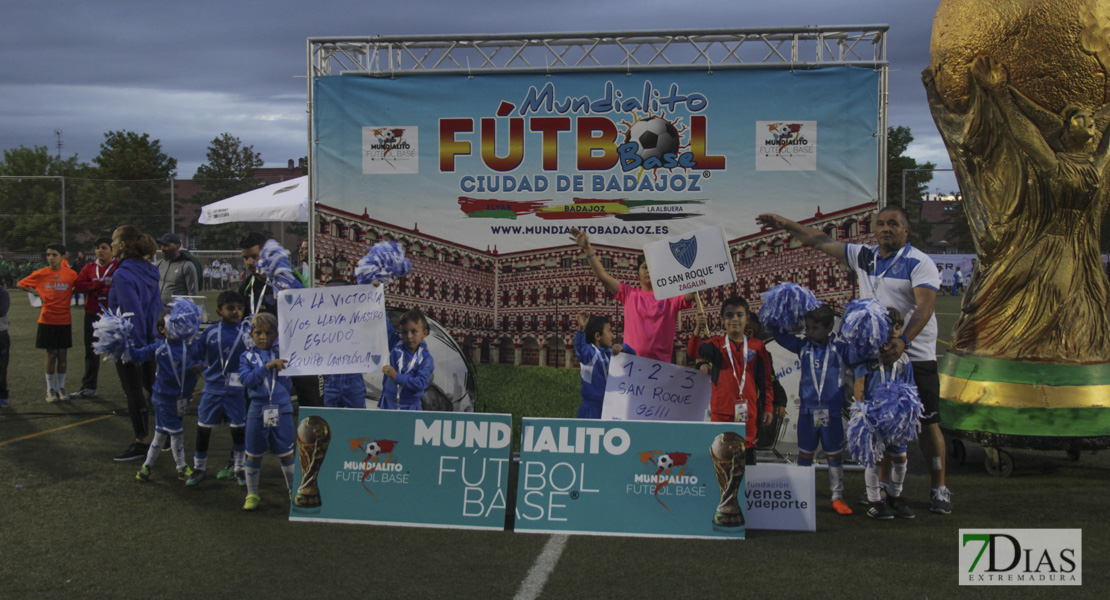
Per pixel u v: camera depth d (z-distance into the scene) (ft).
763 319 17.72
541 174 21.52
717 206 21.07
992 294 21.25
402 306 22.15
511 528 16.28
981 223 21.48
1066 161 20.12
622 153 21.25
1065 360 20.34
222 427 27.02
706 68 20.84
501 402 22.06
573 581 13.38
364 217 22.11
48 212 91.61
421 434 16.61
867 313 16.07
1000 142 20.83
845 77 20.52
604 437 16.14
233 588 13.10
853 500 18.47
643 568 13.99
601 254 21.49
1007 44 20.25
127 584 13.28
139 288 21.71
